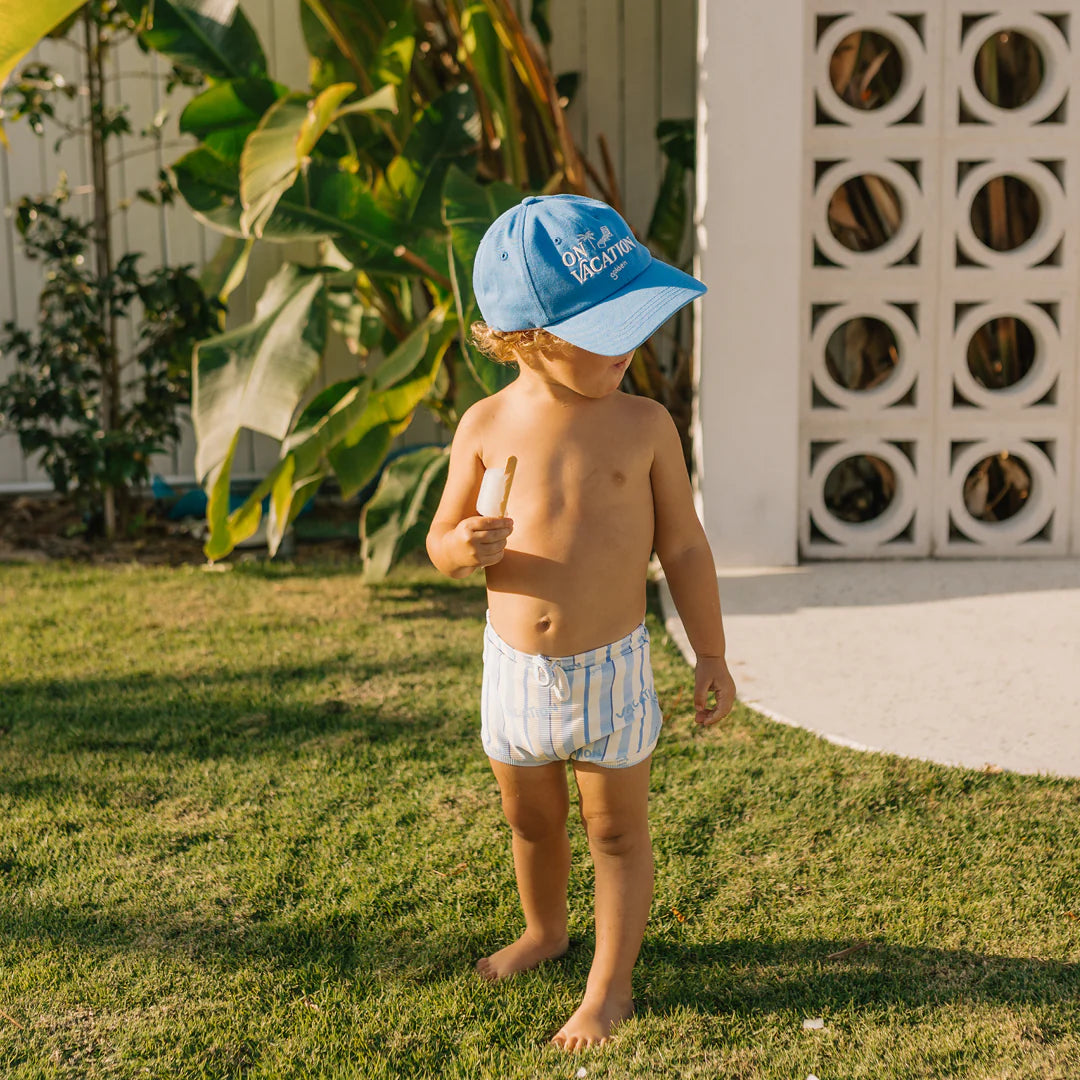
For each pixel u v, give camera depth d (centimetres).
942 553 504
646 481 202
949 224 480
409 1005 208
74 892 248
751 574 484
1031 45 507
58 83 576
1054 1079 181
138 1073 191
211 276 613
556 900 220
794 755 308
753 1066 188
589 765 202
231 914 238
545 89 486
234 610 458
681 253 634
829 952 219
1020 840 259
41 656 402
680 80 626
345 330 596
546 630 196
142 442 564
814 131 473
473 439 207
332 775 302
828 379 491
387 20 496
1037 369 492
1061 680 358
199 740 327
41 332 574
